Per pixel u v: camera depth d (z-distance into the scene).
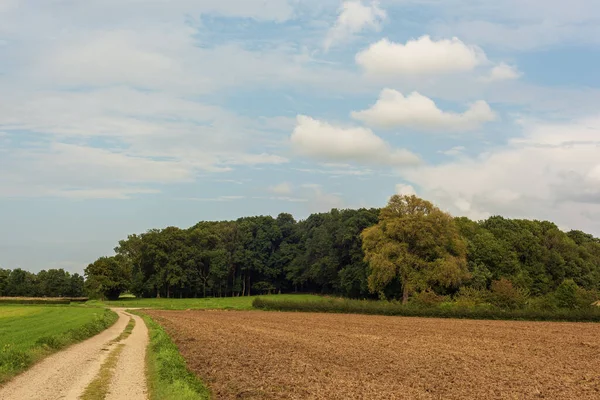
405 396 18.83
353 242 110.06
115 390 18.06
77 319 55.47
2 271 170.62
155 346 31.61
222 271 144.25
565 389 20.84
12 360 22.06
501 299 72.38
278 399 17.75
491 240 100.69
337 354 30.73
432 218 85.50
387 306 76.31
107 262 139.88
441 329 51.41
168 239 142.00
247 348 32.75
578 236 134.62
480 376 23.69
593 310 65.81
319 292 149.62
